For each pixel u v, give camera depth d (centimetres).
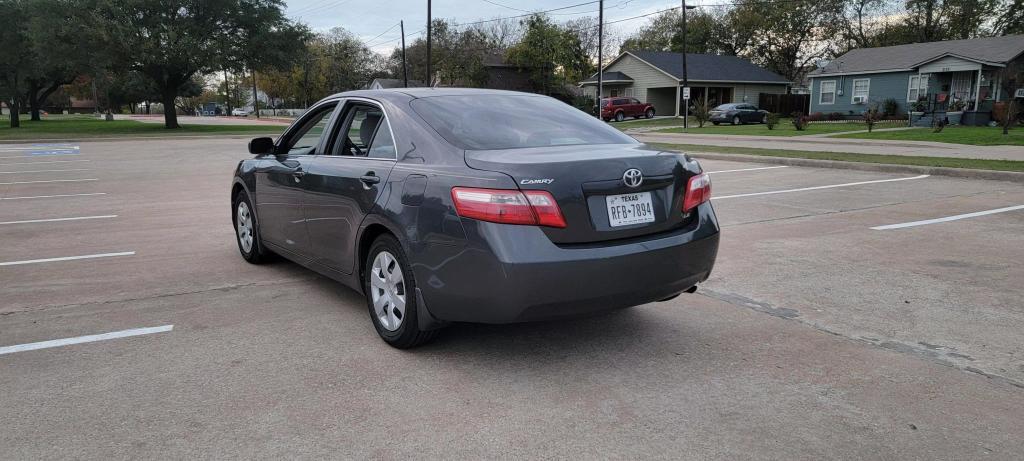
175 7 3994
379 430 286
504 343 389
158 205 960
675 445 272
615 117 4681
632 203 341
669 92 5228
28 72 4588
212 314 446
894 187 1051
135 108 13962
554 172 319
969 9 4891
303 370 351
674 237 352
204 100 13838
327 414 301
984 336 394
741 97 5138
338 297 486
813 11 5612
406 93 427
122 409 306
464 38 6519
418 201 347
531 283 312
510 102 432
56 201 1002
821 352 371
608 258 324
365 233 395
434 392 323
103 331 411
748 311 445
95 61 3838
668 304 462
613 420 294
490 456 264
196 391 325
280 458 263
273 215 516
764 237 682
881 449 268
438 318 348
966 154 1546
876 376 338
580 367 353
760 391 322
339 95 474
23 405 310
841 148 1845
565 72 5816
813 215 810
